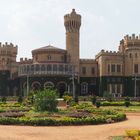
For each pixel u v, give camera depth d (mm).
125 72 121875
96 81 126875
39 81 109938
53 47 123562
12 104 73062
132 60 120938
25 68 111875
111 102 80438
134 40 121312
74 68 112875
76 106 67688
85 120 40625
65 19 125250
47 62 118500
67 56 123500
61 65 110875
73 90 108062
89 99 99938
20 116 45969
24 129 35781
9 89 124125
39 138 29984
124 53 122688
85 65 127312
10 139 29156
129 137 30188
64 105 80062
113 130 35250
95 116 45688
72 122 39969
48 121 39438
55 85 110062
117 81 121000
